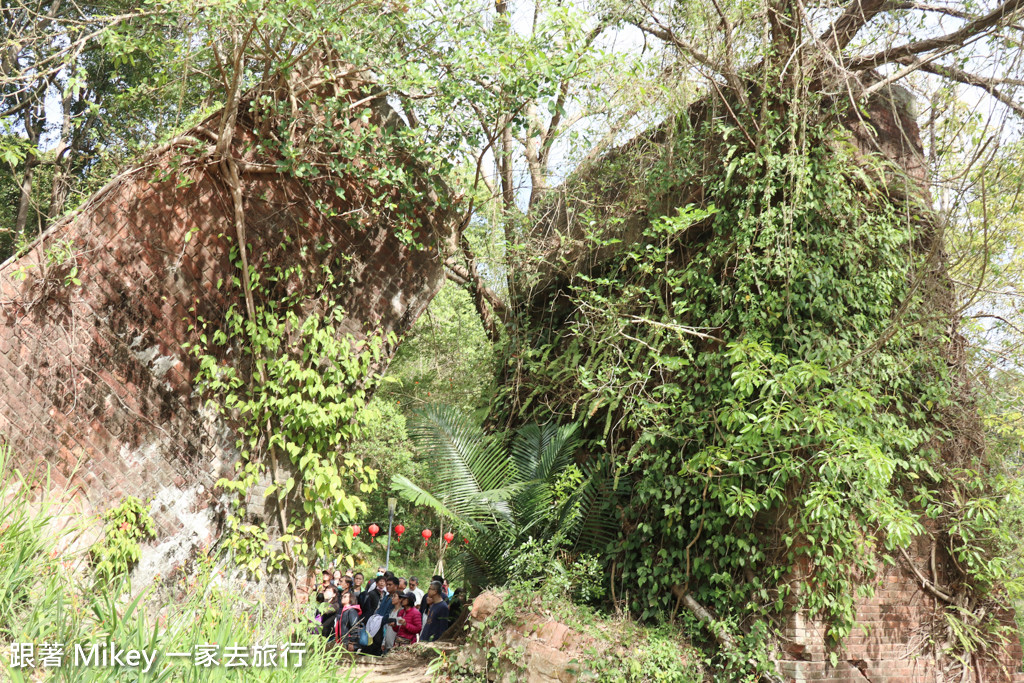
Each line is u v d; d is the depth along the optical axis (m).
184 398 6.85
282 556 6.94
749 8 6.78
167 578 6.50
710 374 6.67
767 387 6.13
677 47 7.13
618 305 7.40
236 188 6.97
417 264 8.02
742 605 6.27
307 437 7.21
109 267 6.70
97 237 6.69
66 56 6.95
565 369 7.94
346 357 7.43
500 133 7.75
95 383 6.52
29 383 6.27
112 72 10.15
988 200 6.34
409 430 8.37
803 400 6.01
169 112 8.35
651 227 7.46
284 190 7.42
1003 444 7.02
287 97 7.36
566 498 7.54
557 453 7.86
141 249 6.82
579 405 8.12
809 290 6.47
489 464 8.09
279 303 7.29
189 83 7.93
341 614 7.53
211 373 6.91
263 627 4.88
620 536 7.37
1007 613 6.84
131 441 6.59
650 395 6.94
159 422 6.71
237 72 6.55
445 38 7.27
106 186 6.77
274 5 6.35
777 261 6.38
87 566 6.01
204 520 6.77
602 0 7.30
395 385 14.85
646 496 6.92
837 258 6.59
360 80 7.44
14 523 4.29
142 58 9.89
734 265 6.81
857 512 6.23
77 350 6.48
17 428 6.17
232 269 7.15
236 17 6.43
